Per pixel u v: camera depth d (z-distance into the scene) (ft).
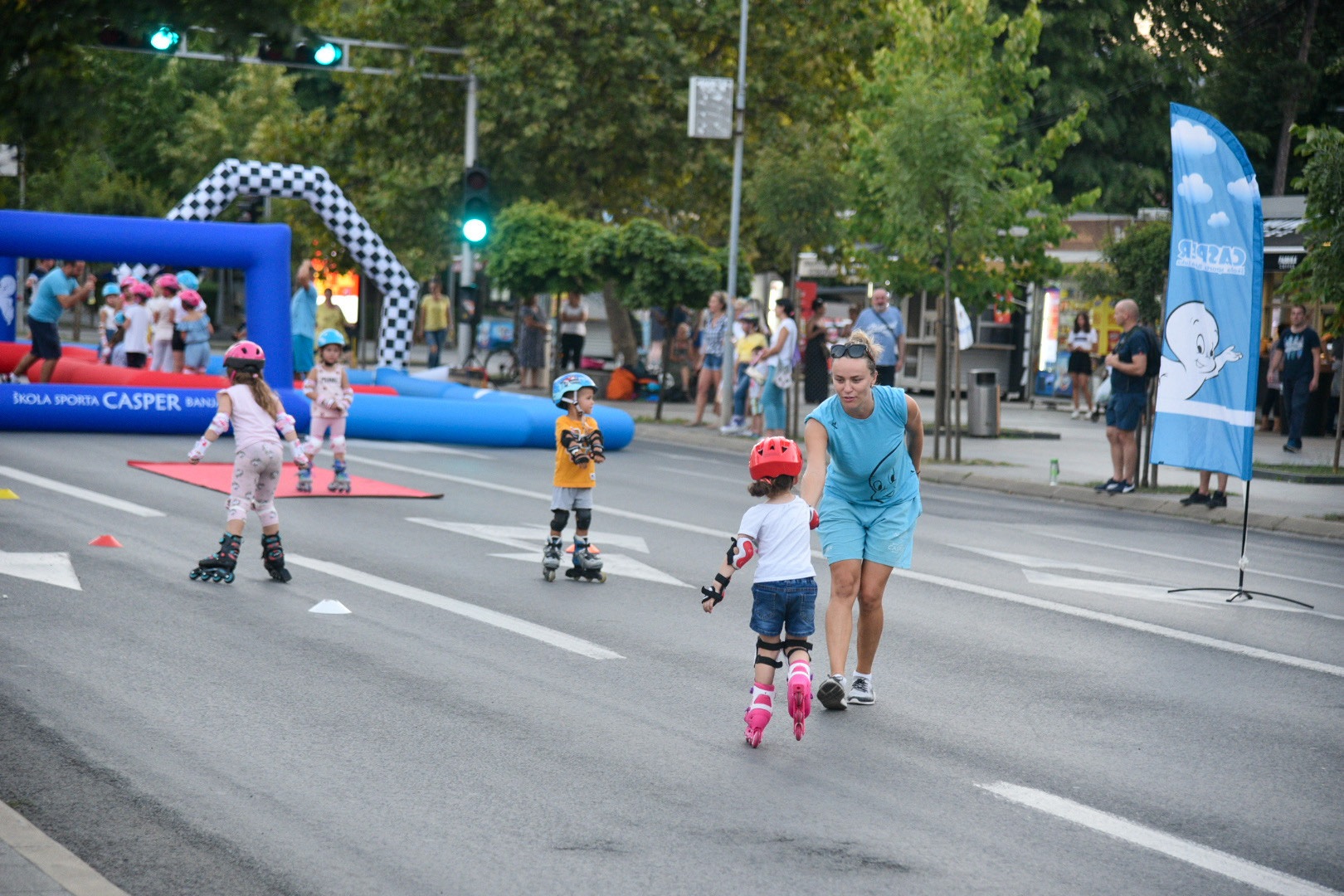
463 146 145.79
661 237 116.16
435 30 142.51
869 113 106.52
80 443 72.38
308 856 21.18
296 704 29.04
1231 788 26.13
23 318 184.14
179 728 27.04
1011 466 83.41
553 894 20.07
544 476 69.82
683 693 31.22
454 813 23.21
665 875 20.86
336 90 232.94
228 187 106.63
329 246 148.97
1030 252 106.83
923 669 34.37
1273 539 61.26
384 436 83.87
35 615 35.53
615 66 140.05
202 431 79.10
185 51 93.40
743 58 102.68
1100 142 199.31
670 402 129.39
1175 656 36.83
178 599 38.24
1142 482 77.10
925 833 23.08
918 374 152.66
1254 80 206.08
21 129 28.19
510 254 122.42
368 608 38.27
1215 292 47.47
